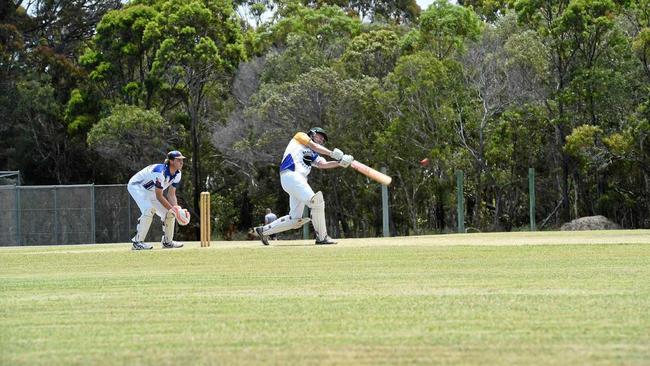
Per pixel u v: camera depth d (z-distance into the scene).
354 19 171.12
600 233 57.84
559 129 137.25
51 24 181.62
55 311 25.02
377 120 140.75
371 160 139.50
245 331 20.92
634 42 129.88
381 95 136.50
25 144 161.12
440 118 136.38
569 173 144.38
